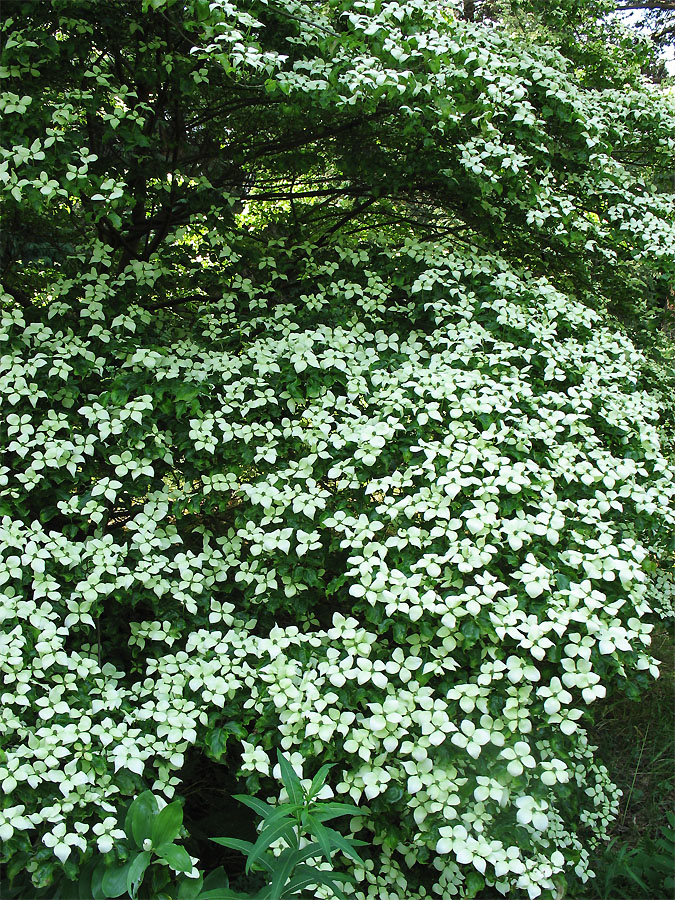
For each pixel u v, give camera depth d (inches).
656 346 158.7
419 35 100.7
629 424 101.5
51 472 84.1
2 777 63.7
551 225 122.3
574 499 87.8
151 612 100.6
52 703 70.7
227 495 90.5
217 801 88.8
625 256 135.3
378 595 74.8
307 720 74.2
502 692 71.8
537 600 72.7
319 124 121.7
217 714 75.7
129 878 58.8
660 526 88.7
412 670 77.0
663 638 140.9
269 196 147.6
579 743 95.3
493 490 77.8
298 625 96.9
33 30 94.3
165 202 122.4
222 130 137.9
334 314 108.0
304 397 95.2
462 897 74.5
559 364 104.0
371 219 157.3
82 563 81.7
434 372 94.8
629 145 145.5
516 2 160.6
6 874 64.6
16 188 87.1
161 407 88.7
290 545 84.4
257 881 75.5
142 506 97.3
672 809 104.7
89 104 100.8
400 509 80.8
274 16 111.0
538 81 117.4
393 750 71.7
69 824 66.1
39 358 87.5
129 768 68.9
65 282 103.2
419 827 72.6
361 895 73.2
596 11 159.0
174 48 113.5
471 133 112.1
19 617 75.3
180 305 136.2
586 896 86.6
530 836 72.2
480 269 113.6
